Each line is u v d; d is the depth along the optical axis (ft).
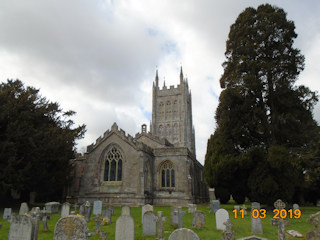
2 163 71.87
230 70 90.94
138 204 97.86
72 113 106.11
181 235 26.03
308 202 135.64
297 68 84.89
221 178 84.07
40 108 89.10
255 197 76.23
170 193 110.01
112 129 112.98
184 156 113.50
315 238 29.25
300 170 91.81
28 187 81.56
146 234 41.39
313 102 81.61
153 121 287.69
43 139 79.77
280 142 83.87
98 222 41.47
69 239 28.66
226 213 45.98
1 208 80.43
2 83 87.76
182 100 286.87
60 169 93.45
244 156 77.82
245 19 90.84
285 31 85.25
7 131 72.79
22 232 32.73
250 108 82.48
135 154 106.11
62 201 113.29
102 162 109.91
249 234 42.37
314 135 100.32
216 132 94.68
